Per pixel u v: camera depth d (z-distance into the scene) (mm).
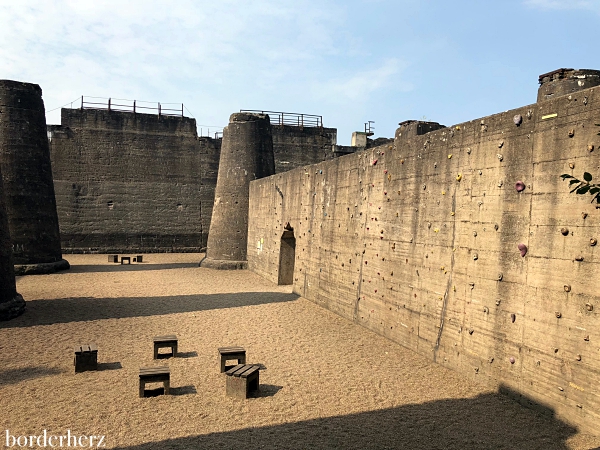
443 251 8367
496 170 7223
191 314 12398
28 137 19594
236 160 22781
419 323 9023
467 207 7801
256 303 13961
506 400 6719
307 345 9641
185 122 31594
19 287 16266
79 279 18359
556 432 5742
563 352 5996
